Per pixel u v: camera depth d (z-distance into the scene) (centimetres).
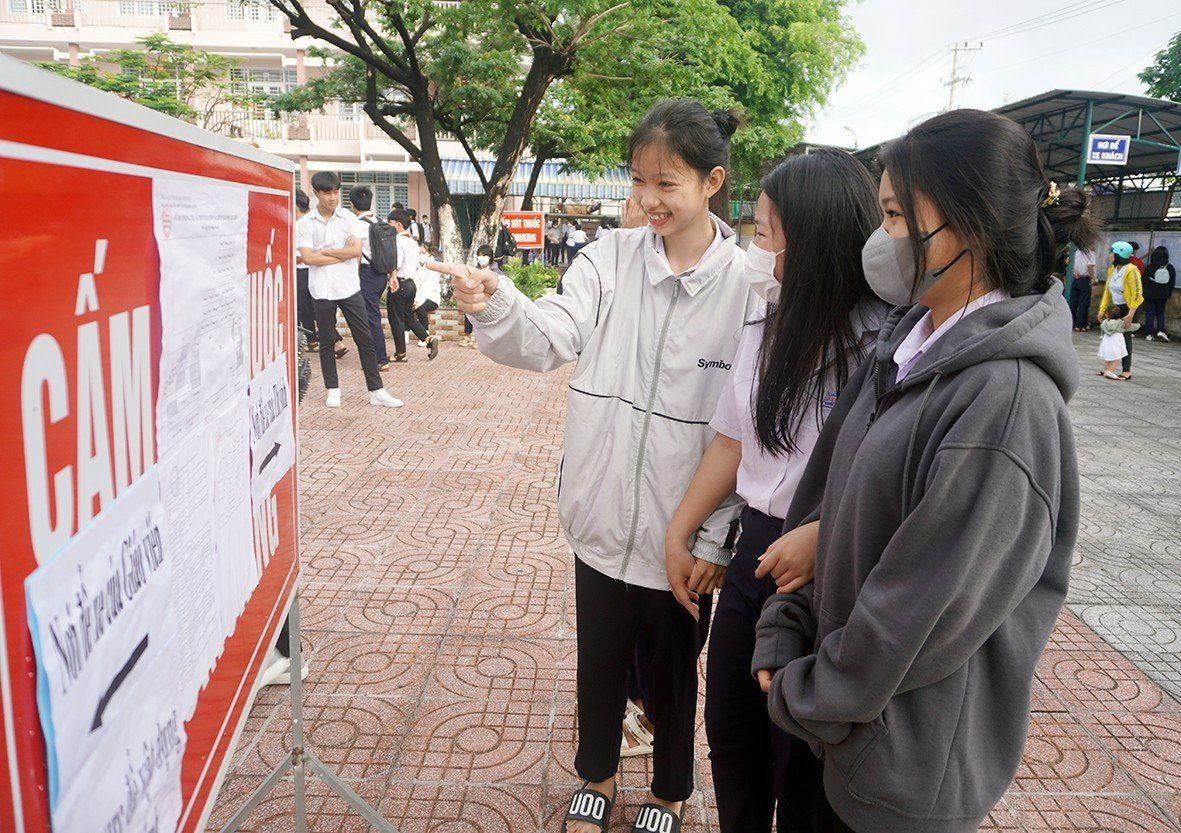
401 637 326
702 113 190
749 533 187
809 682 133
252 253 144
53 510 76
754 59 1903
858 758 127
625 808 238
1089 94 1411
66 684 78
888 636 118
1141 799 247
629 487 203
